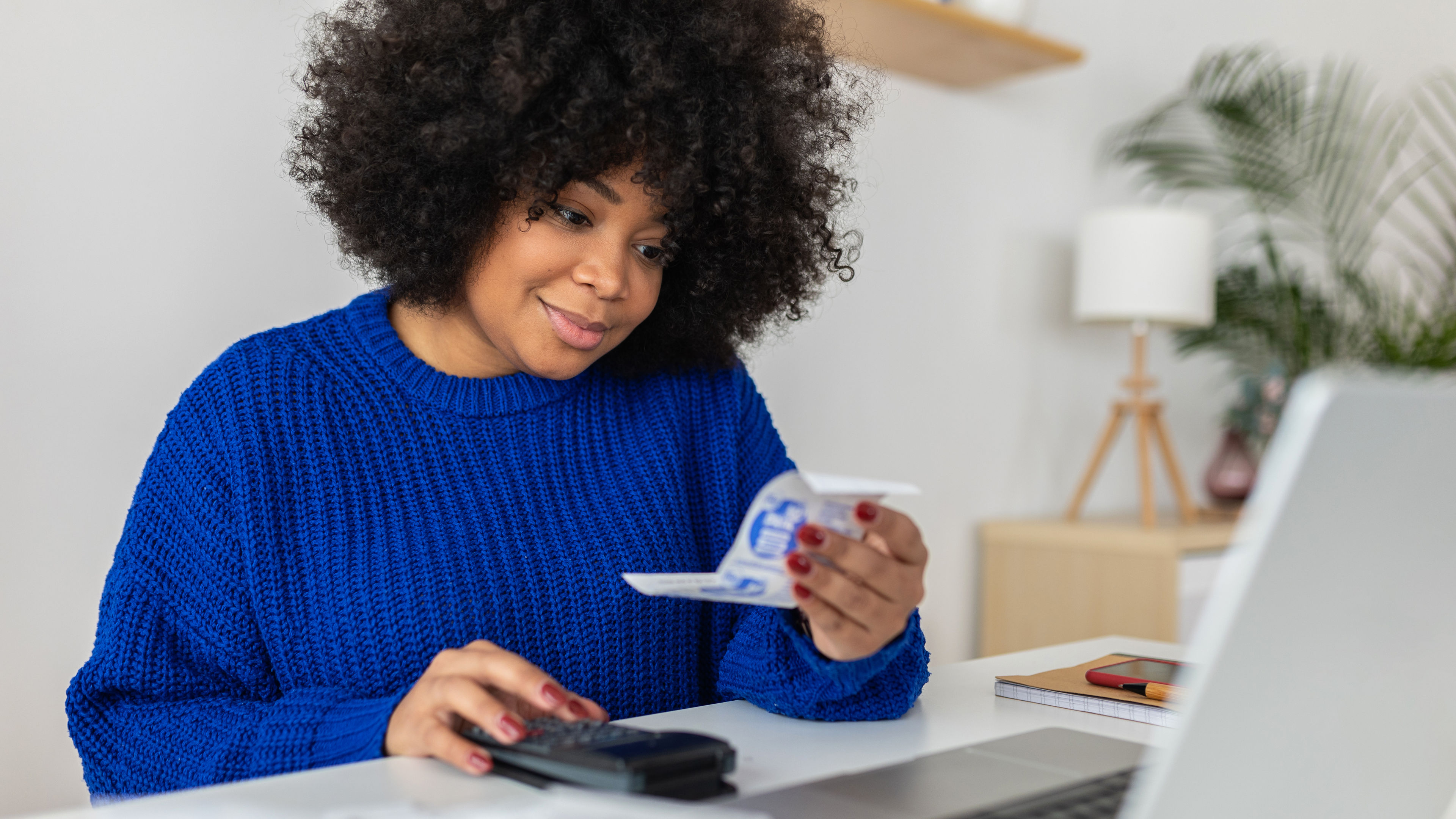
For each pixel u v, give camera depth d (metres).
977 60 2.18
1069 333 2.71
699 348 1.10
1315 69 3.33
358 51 0.92
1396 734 0.52
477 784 0.61
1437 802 0.55
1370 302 2.96
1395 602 0.49
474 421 0.97
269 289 1.57
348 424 0.93
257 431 0.89
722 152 0.92
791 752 0.71
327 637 0.86
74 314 1.41
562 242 0.86
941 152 2.37
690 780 0.58
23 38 1.36
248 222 1.55
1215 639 0.43
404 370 0.96
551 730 0.63
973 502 2.48
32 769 1.39
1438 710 0.54
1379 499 0.45
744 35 0.90
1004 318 2.54
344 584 0.88
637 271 0.91
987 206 2.48
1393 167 3.50
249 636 0.85
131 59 1.44
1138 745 0.72
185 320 1.50
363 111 0.90
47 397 1.39
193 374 1.51
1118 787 0.61
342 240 1.00
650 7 0.87
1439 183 3.44
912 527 0.69
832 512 0.65
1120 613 2.23
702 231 0.98
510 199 0.86
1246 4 3.15
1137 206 2.89
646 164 0.84
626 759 0.57
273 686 0.87
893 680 0.81
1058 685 0.88
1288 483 0.42
